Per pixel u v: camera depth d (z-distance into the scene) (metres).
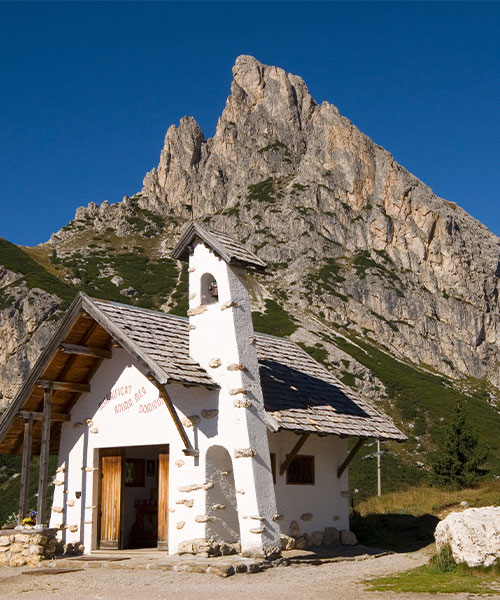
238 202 155.75
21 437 20.02
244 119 180.50
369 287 118.44
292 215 138.00
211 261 17.81
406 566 15.69
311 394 20.47
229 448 16.23
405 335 111.56
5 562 16.95
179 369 16.39
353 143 149.25
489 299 126.38
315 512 19.73
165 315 19.83
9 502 40.12
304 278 119.94
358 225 135.38
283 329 91.44
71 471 19.12
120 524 18.19
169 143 190.12
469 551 13.74
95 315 17.59
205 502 16.33
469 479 34.50
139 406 18.16
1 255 103.56
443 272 127.56
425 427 65.94
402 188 138.25
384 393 74.81
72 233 161.75
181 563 14.69
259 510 15.61
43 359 18.19
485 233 144.25
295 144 171.00
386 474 50.72
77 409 19.41
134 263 133.38
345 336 99.38
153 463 21.03
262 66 188.12
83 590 12.52
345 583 12.88
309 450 20.06
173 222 168.00
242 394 16.36
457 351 113.38
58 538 18.80
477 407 77.69
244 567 14.32
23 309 84.69
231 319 16.98
